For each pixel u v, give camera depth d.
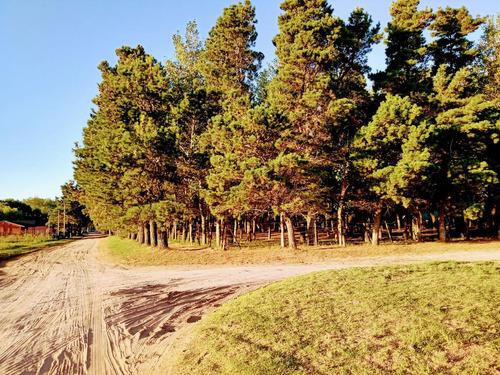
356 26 25.27
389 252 19.12
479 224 31.64
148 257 22.86
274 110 20.72
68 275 16.83
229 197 20.91
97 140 34.41
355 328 5.92
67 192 68.12
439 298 6.92
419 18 26.38
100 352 6.47
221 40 27.97
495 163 24.09
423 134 19.56
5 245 39.03
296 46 22.38
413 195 20.78
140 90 26.14
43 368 5.78
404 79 25.61
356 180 22.48
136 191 24.22
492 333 4.99
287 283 10.30
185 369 5.32
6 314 9.63
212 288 11.86
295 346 5.48
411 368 4.37
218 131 20.97
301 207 21.59
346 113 21.47
